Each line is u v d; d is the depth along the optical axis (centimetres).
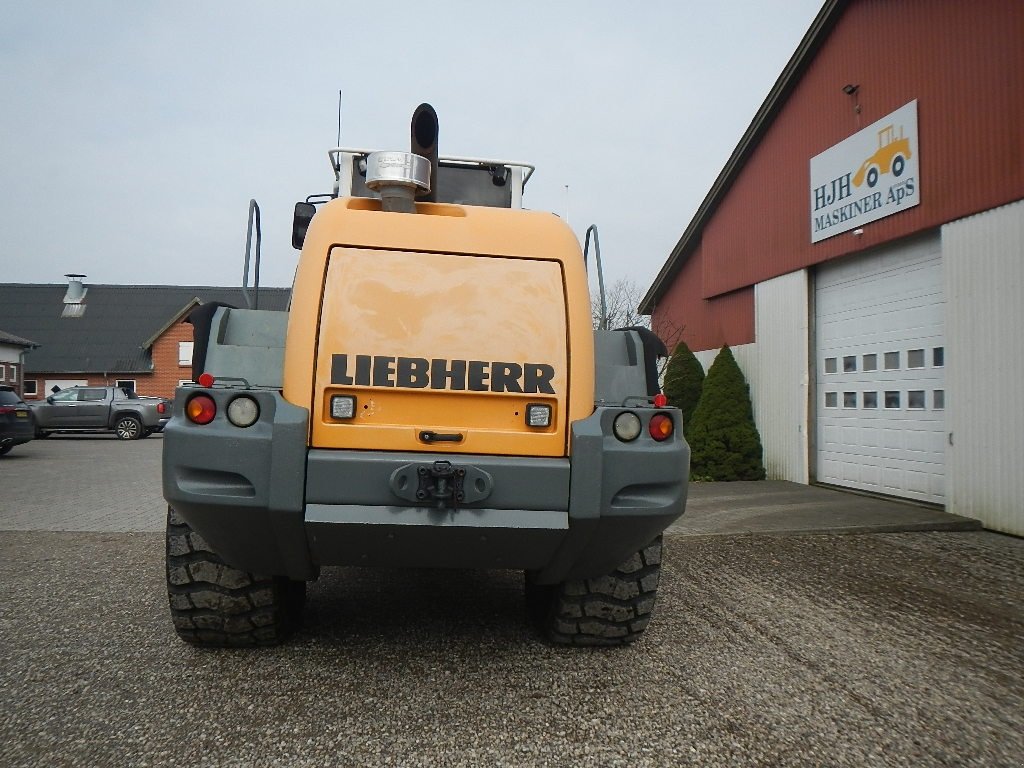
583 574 381
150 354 4025
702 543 723
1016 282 761
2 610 478
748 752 302
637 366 390
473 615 482
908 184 914
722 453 1239
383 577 586
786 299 1195
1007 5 774
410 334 341
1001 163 779
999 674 395
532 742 306
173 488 319
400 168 367
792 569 621
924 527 789
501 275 354
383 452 331
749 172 1311
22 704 333
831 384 1105
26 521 821
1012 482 762
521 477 330
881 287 997
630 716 332
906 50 920
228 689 352
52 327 4169
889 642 442
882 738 319
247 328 368
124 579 561
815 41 1086
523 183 605
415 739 306
